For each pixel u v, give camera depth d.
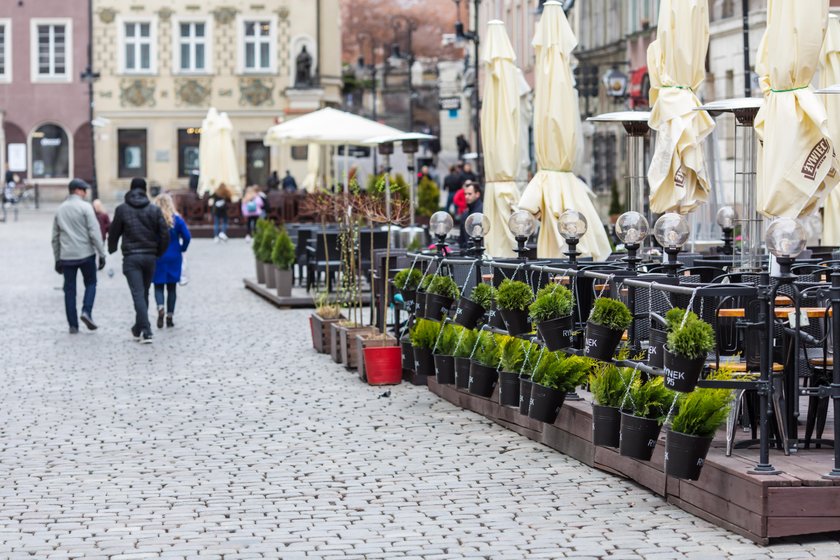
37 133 75.62
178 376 17.22
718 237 21.64
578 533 9.15
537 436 12.53
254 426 13.54
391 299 18.08
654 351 9.77
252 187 52.56
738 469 9.07
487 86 19.67
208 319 24.52
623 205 40.09
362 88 105.19
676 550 8.66
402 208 17.28
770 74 12.16
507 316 12.44
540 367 11.59
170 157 74.00
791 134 11.99
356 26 116.75
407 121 103.81
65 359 19.02
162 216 21.53
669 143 14.91
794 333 9.92
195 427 13.51
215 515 9.81
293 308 26.50
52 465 11.69
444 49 115.69
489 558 8.55
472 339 13.85
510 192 19.45
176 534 9.26
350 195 22.62
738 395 9.62
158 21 73.50
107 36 73.69
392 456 11.92
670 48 14.97
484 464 11.53
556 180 17.67
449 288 14.41
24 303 27.56
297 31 73.50
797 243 8.98
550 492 10.44
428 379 15.92
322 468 11.45
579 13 52.97
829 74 15.91
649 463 10.34
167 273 23.09
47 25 75.25
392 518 9.66
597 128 49.84
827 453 9.77
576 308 11.85
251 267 38.28
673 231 10.75
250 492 10.57
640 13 44.59
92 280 22.42
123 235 21.38
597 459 11.24
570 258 12.24
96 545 8.98
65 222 22.25
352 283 21.42
